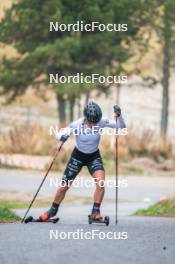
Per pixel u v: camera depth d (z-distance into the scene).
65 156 72.44
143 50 104.94
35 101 138.38
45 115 130.50
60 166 70.44
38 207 44.66
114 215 35.41
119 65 100.31
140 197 53.72
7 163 70.75
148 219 29.00
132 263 16.22
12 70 99.31
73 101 96.50
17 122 122.94
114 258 16.73
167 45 99.00
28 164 70.56
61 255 16.89
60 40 94.56
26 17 95.44
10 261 16.05
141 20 102.06
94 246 18.48
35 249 17.75
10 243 18.69
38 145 78.31
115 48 98.19
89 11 94.81
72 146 77.94
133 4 99.06
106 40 96.88
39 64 97.81
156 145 80.94
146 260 16.72
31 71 98.44
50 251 17.45
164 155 80.69
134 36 104.06
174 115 137.88
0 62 100.00
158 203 36.44
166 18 100.31
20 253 17.12
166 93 97.00
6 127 117.75
